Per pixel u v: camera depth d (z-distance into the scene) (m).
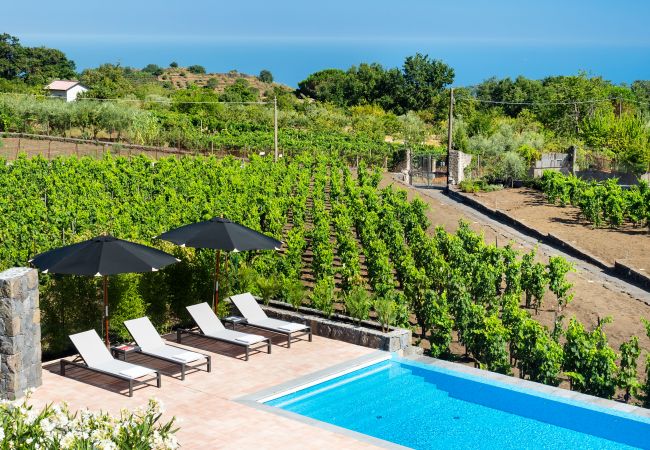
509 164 40.66
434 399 12.31
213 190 30.61
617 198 28.73
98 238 12.53
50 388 11.80
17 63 124.12
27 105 60.62
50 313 13.68
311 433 10.26
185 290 15.66
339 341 14.82
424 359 14.09
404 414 11.70
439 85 102.75
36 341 11.70
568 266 18.50
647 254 24.75
